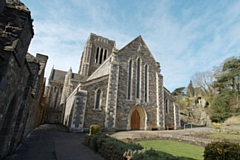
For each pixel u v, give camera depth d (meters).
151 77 25.73
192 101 52.97
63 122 35.47
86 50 50.12
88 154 8.02
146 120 22.44
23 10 5.59
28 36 6.62
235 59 39.81
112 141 7.64
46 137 13.61
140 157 4.81
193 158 7.20
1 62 4.59
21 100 8.29
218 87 43.31
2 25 5.07
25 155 7.62
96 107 19.05
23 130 10.75
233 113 35.66
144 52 26.38
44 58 18.03
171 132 18.98
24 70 7.31
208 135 17.03
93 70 48.38
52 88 52.84
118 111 20.50
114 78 21.19
